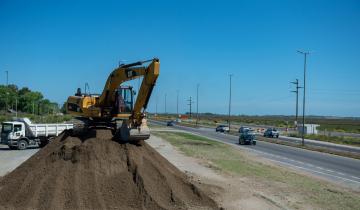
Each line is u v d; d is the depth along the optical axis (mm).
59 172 15414
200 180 20688
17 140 39656
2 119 67125
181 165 28016
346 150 51438
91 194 14562
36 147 41625
